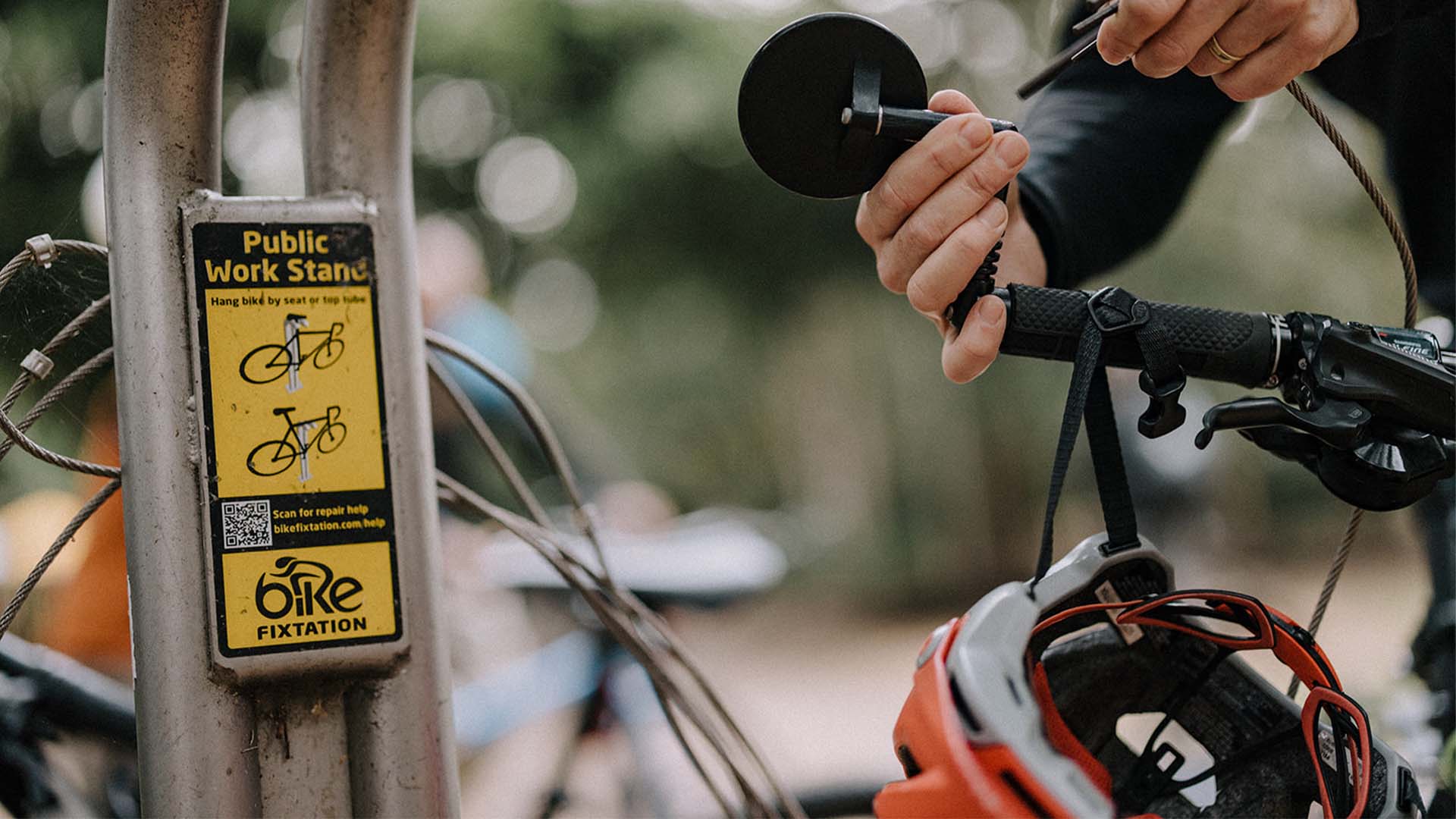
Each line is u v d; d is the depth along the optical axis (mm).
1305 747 739
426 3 7184
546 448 1178
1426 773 1141
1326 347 744
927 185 786
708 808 2135
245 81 6160
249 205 740
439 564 781
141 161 729
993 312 760
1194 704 763
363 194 767
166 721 717
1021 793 537
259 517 730
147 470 721
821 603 10695
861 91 756
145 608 720
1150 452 6109
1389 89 1253
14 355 976
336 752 756
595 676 2219
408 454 763
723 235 8578
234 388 730
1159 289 8773
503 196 8219
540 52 7332
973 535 11250
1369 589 8711
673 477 10812
